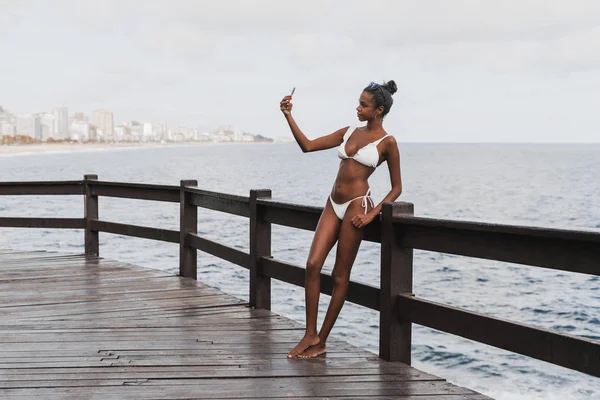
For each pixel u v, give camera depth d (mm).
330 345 4492
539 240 3227
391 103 4062
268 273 5480
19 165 126125
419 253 21906
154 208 38031
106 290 6324
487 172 94312
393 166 4082
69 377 3744
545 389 9445
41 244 23594
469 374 10117
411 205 4047
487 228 3412
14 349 4320
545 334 3148
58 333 4746
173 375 3801
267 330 4875
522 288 16859
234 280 16016
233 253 6023
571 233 3004
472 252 3590
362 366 4008
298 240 24906
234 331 4840
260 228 5590
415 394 3520
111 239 24078
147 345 4438
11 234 26531
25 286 6496
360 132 4145
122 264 7824
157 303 5766
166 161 150750
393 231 4020
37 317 5242
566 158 178500
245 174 84938
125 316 5293
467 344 11516
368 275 17859
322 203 43688
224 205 6238
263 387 3613
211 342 4531
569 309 14797
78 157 199500
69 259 8125
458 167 114750
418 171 97438
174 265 18312
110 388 3562
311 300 4219
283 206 5133
